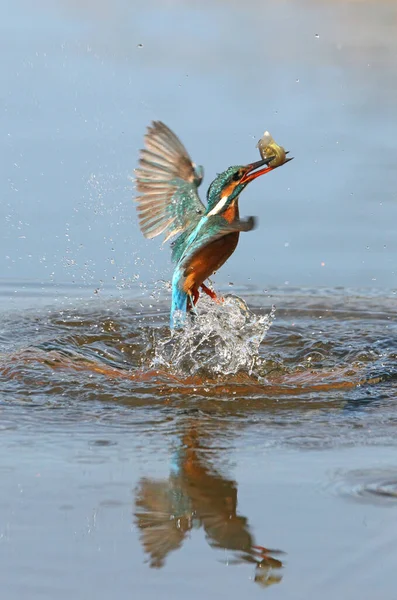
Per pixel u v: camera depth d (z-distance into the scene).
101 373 9.94
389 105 22.00
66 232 16.02
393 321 13.20
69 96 21.56
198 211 9.86
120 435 8.02
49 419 8.44
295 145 19.41
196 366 10.27
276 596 5.25
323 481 6.90
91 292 14.48
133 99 21.52
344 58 26.38
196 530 6.11
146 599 5.22
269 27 30.11
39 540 5.94
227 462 7.33
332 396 9.31
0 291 14.42
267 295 14.48
